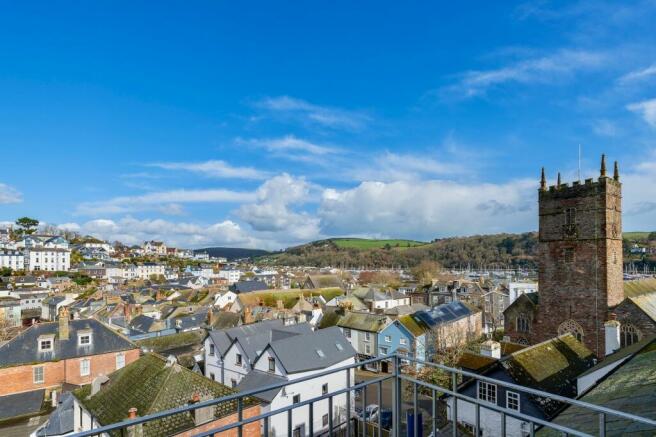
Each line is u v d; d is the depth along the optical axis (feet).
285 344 112.47
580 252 116.78
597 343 112.78
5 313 287.89
